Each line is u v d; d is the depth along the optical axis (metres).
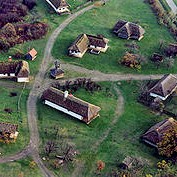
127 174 118.62
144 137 131.38
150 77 162.62
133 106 147.00
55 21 188.88
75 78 157.00
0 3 194.88
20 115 136.88
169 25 195.38
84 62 166.12
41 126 133.75
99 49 173.38
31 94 146.62
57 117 138.12
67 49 172.00
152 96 151.12
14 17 186.00
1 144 124.31
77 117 138.00
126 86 156.50
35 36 175.75
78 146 127.81
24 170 117.56
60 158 122.62
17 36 173.50
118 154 126.50
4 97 143.50
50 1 198.62
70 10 198.00
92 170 120.38
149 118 142.38
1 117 134.50
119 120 140.12
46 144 127.19
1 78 152.25
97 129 135.38
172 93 153.25
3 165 118.31
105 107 144.75
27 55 163.00
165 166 121.44
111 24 193.25
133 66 166.12
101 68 164.25
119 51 174.75
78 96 147.62
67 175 118.31
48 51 169.50
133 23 186.00
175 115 143.62
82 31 185.00
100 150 127.44
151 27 194.12
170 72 166.75
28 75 151.25
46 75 156.50
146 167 122.06
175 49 176.38
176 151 124.81
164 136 127.31
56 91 141.12
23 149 124.50
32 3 197.50
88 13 198.62
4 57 162.62
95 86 153.25
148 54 175.12
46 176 117.12
